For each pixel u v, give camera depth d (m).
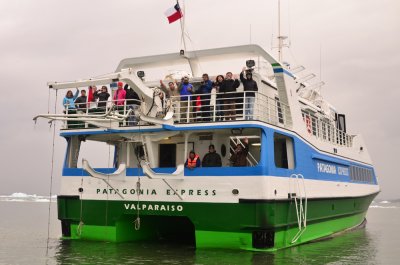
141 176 16.05
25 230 25.77
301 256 14.73
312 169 18.56
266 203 14.42
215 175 15.03
